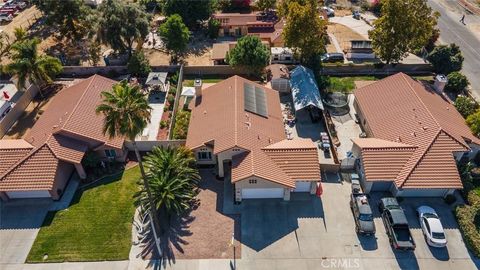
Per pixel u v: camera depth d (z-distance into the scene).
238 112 47.62
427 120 45.84
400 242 37.88
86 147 46.22
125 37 64.69
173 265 37.44
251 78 64.88
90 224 41.38
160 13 86.69
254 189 42.38
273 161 43.16
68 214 42.50
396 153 43.41
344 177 46.25
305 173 42.41
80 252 38.75
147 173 43.06
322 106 54.06
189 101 59.09
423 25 59.22
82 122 47.53
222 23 77.56
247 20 78.19
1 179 42.41
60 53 72.19
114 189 45.25
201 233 40.22
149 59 70.94
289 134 52.81
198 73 66.19
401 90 51.44
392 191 43.88
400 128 46.78
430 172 41.72
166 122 55.09
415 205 42.84
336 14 88.12
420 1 58.00
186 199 42.72
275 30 75.81
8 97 58.69
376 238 39.66
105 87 55.16
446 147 43.16
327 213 42.19
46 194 44.09
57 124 47.03
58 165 43.62
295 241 39.53
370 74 65.75
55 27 80.44
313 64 62.75
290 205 43.12
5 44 72.44
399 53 62.34
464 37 75.50
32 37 77.19
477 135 47.47
